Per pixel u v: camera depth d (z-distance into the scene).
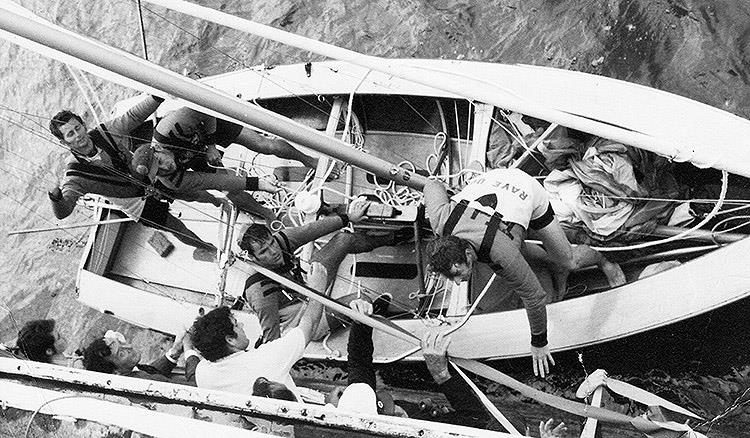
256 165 4.65
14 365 3.00
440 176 4.19
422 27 5.37
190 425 2.75
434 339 3.54
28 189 5.56
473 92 3.52
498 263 3.40
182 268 4.55
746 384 3.95
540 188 3.63
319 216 4.37
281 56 5.52
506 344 4.03
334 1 5.57
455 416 3.51
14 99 5.76
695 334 3.98
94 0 5.90
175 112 4.04
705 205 3.98
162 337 4.89
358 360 3.55
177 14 5.75
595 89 4.15
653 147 3.49
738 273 3.75
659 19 5.05
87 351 3.53
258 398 2.81
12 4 3.17
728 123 3.94
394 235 4.32
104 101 5.64
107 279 4.45
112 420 2.79
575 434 3.88
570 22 5.17
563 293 4.07
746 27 4.93
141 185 4.05
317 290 3.76
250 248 3.88
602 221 3.97
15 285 5.29
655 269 4.00
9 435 2.86
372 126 4.57
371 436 2.71
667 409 3.85
